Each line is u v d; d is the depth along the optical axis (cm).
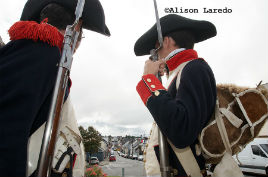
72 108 101
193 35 131
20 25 76
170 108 89
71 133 94
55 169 85
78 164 98
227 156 96
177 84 106
